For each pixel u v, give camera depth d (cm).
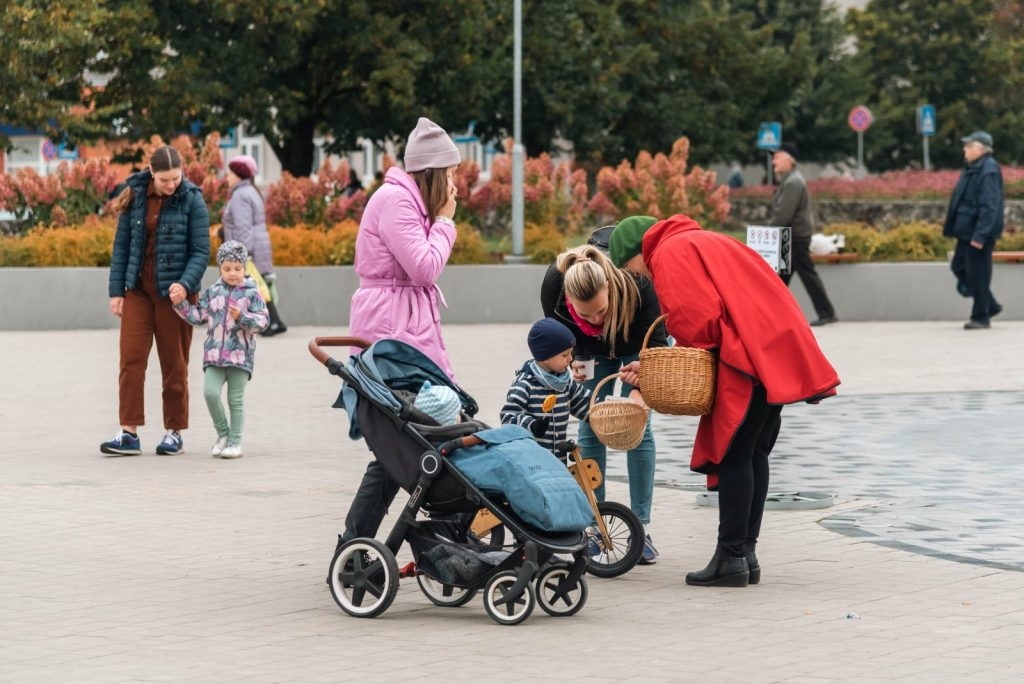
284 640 939
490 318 3194
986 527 1276
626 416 1052
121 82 4169
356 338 1052
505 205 3497
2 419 1936
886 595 1045
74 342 2866
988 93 6372
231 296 1634
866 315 3194
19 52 3859
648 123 5056
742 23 5056
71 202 3378
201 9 4125
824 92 6200
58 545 1216
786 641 928
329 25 4172
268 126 4231
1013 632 944
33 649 915
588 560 1092
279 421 1909
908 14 6331
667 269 1066
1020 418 1889
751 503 1093
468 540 1030
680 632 953
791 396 1043
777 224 3086
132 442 1666
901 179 5116
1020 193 4747
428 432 995
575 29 4547
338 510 1359
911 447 1689
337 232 3256
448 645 927
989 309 2942
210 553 1188
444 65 4338
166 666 877
